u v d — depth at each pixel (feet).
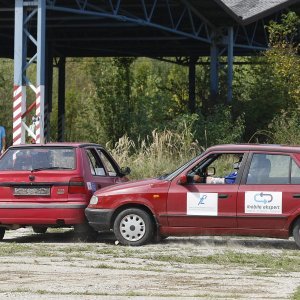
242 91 249.75
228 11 233.35
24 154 103.96
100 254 91.20
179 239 106.11
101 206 99.45
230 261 85.56
